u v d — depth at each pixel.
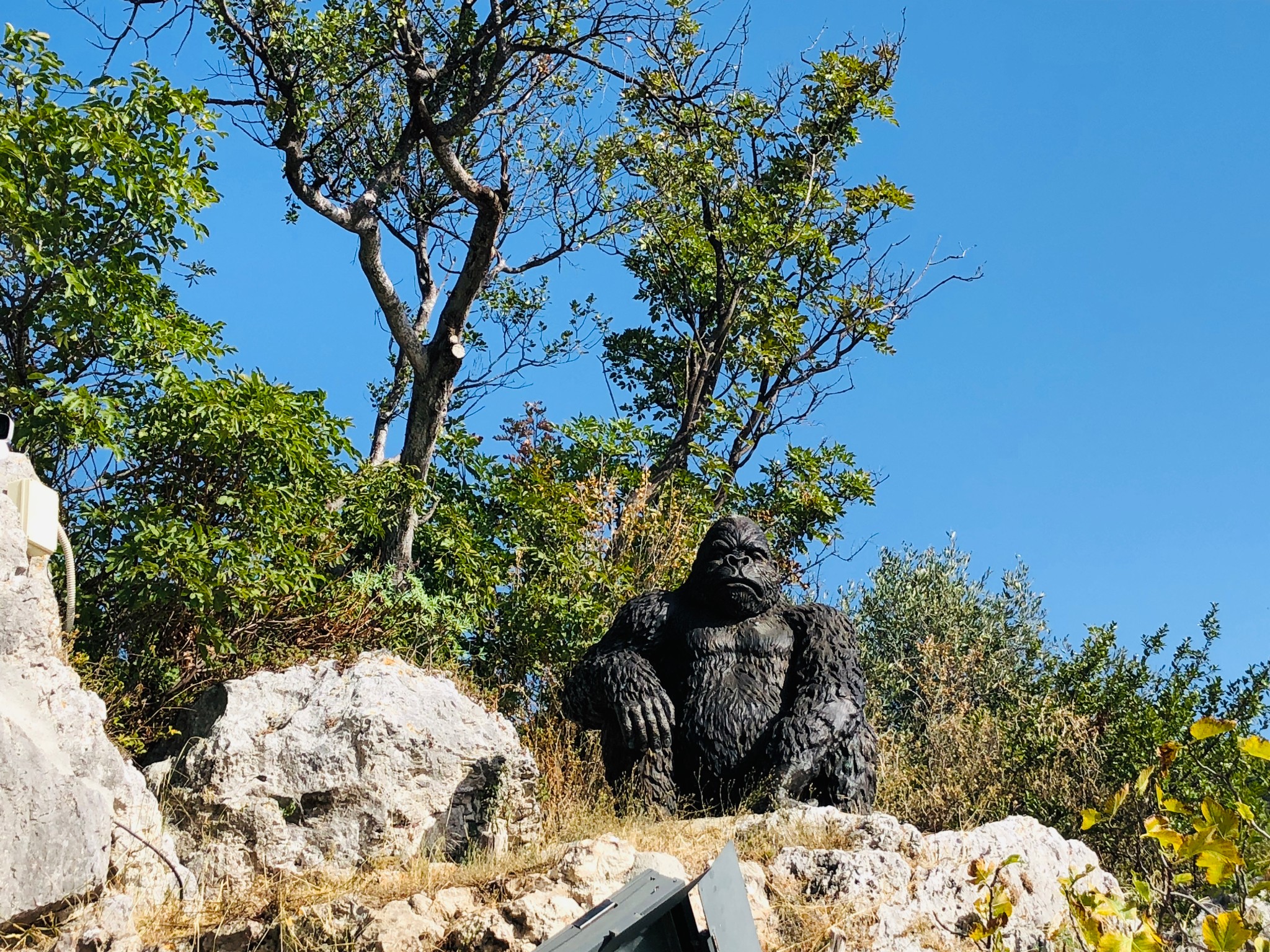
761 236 21.80
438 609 15.70
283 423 12.91
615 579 16.61
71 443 11.80
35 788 6.75
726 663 10.75
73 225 12.07
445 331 18.25
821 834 8.79
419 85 17.72
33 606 7.30
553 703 14.59
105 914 7.04
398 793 8.55
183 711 11.21
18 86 12.06
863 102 22.34
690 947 5.69
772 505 21.42
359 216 18.00
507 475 18.16
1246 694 15.30
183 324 13.14
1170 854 6.69
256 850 8.25
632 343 24.73
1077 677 16.44
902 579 21.92
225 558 12.18
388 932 7.16
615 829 9.24
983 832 8.67
